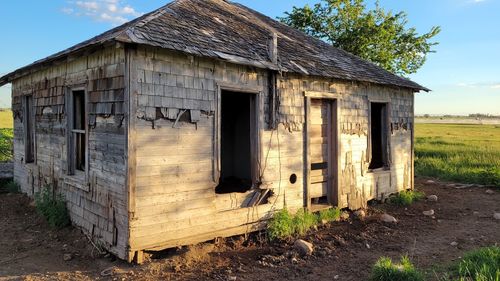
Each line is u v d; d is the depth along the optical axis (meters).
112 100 6.66
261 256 7.19
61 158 8.79
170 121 6.75
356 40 22.66
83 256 6.93
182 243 6.96
